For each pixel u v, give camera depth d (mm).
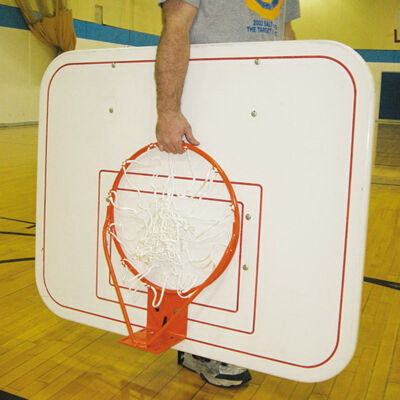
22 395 1381
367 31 9359
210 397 1413
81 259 1513
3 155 5719
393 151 7297
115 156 1413
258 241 1241
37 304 1998
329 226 1161
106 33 8703
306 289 1201
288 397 1429
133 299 1438
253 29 1345
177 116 1255
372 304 2133
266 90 1188
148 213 1374
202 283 1314
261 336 1269
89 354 1633
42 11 7766
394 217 3740
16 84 7836
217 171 1259
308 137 1158
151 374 1526
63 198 1515
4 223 3158
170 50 1205
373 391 1472
